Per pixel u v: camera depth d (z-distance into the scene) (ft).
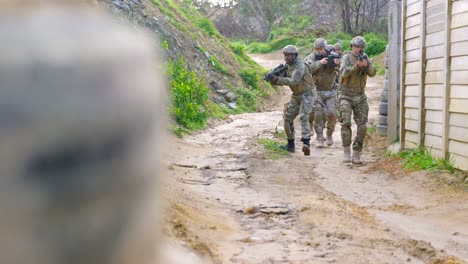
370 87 128.16
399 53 60.49
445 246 29.94
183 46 103.40
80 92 2.02
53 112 1.97
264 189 41.93
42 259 1.96
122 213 2.10
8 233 1.94
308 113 60.08
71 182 1.99
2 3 2.02
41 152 1.96
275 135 72.18
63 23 2.07
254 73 117.60
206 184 41.98
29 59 1.97
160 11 108.47
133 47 2.20
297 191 41.63
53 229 1.98
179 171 44.65
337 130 77.92
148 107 2.19
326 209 35.01
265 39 243.19
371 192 43.68
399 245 28.17
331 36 197.26
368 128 73.15
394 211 37.68
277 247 26.58
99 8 2.35
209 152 57.41
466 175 43.62
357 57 55.21
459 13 46.32
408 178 46.62
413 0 54.80
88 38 2.09
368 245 27.96
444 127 47.70
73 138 1.99
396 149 57.41
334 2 215.10
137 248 2.16
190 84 85.30
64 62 2.01
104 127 2.05
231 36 252.21
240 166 50.44
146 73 2.23
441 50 49.21
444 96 47.83
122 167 2.09
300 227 31.09
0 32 1.97
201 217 30.04
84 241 2.01
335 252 26.22
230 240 26.99
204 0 249.96
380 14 202.59
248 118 91.56
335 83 66.49
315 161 56.75
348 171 51.85
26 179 1.95
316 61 64.85
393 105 60.49
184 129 70.49
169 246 2.69
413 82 54.65
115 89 2.10
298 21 234.58
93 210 2.03
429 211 37.29
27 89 1.95
